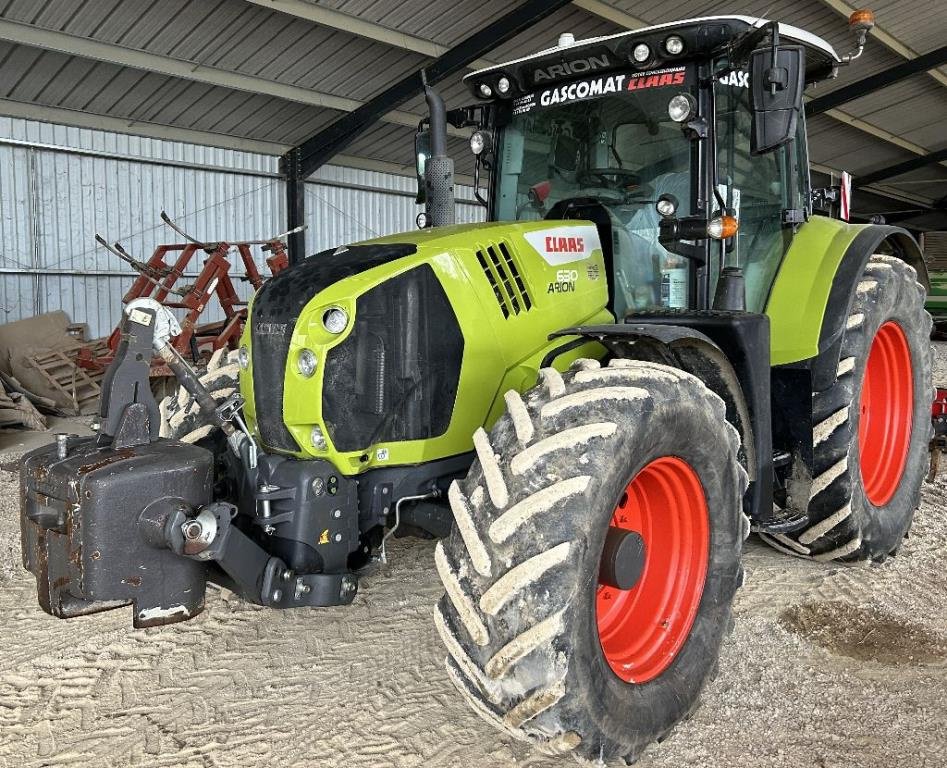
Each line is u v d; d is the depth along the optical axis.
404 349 2.39
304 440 2.32
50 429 7.12
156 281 8.10
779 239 3.21
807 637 2.79
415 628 2.90
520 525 1.79
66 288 9.75
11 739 2.24
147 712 2.37
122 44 8.48
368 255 2.48
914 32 11.35
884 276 3.26
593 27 9.49
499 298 2.54
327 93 10.38
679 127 2.80
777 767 2.07
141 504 1.95
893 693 2.43
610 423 1.89
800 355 2.95
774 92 2.37
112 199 10.03
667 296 2.90
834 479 3.05
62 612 1.99
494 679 1.79
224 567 2.12
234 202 11.31
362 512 2.43
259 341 2.37
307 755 2.15
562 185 3.11
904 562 3.47
